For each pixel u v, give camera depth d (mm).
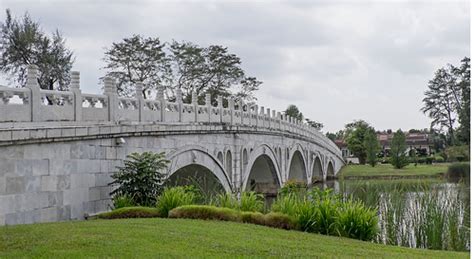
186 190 20188
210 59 65000
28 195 15359
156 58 60094
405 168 69250
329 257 11195
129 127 20547
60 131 16547
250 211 17016
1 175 14391
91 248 10453
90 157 18312
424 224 16188
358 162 100750
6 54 46594
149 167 19141
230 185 33156
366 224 15523
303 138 55750
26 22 47469
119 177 18781
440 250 14617
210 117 30188
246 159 36469
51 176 16344
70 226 13250
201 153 28219
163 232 12648
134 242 11219
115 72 59969
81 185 17781
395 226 16594
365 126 102188
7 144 14500
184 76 64500
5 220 14453
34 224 13867
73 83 18422
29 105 16141
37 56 47156
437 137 99000
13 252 10000
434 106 95688
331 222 15836
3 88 15117
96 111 19500
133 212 17203
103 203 18953
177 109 26156
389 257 11695
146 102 23250
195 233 12812
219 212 16078
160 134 23203
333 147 75938
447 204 16781
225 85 66312
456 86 93688
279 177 46031
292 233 14500
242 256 10594
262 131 39844
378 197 18094
